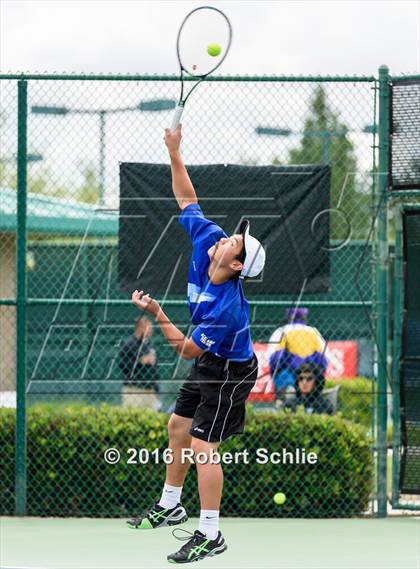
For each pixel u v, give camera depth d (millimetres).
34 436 26781
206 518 20234
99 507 26734
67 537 24266
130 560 22047
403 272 26578
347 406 34469
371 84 26594
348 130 26875
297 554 22656
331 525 25766
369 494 27062
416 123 26281
